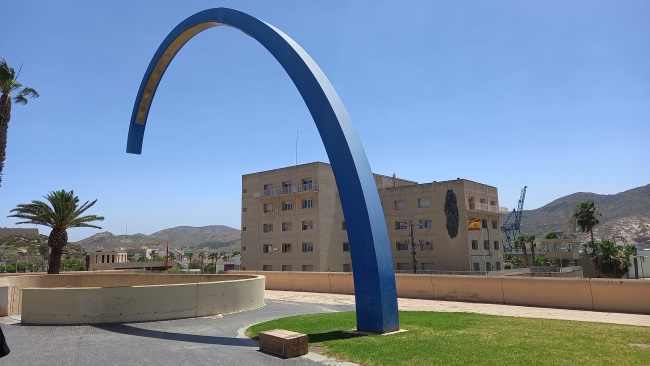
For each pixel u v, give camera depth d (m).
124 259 114.19
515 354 7.57
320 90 11.81
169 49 19.86
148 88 22.22
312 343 9.44
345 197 11.16
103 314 13.42
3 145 32.56
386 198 63.84
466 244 56.44
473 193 59.66
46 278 23.27
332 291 23.25
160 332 11.79
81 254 145.62
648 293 13.07
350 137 11.40
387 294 10.42
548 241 80.25
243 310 16.28
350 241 10.99
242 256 65.75
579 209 85.88
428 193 60.22
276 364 7.88
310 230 58.75
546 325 10.60
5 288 15.55
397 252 61.97
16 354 9.12
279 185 63.16
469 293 17.39
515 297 16.05
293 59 12.57
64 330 12.20
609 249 62.59
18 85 34.09
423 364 7.19
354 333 10.31
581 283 14.48
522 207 123.62
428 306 16.11
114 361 8.41
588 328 10.06
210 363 8.12
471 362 7.17
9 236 174.12
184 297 14.54
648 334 9.18
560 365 6.84
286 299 20.33
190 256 157.50
